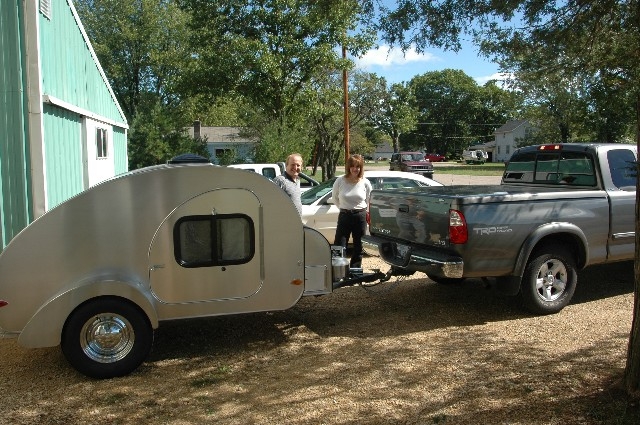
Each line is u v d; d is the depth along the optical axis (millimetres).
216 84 24375
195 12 24094
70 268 4797
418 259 6027
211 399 4312
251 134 30078
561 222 6172
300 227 5320
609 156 6703
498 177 37344
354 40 22906
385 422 3871
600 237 6445
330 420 3922
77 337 4688
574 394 4152
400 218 6578
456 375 4645
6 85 7262
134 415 4062
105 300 4727
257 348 5457
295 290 5363
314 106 25328
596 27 5684
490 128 91125
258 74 23953
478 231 5738
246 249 5191
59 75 8812
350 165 7160
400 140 95688
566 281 6375
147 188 4910
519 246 5953
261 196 5180
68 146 9375
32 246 4723
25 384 4676
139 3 41312
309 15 7148
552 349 5199
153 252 4953
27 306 4742
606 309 6504
